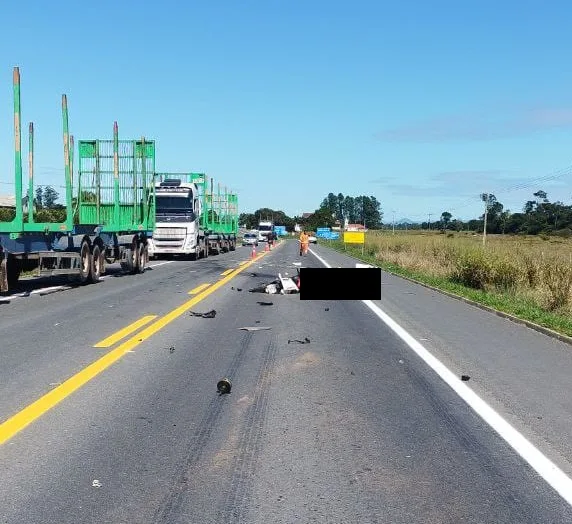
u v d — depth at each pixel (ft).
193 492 14.52
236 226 193.36
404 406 21.80
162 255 124.36
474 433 18.98
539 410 21.49
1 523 12.94
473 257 69.87
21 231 50.88
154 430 18.81
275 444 17.78
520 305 48.91
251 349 31.60
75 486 14.79
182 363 27.99
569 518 13.52
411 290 66.49
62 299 51.52
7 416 19.95
